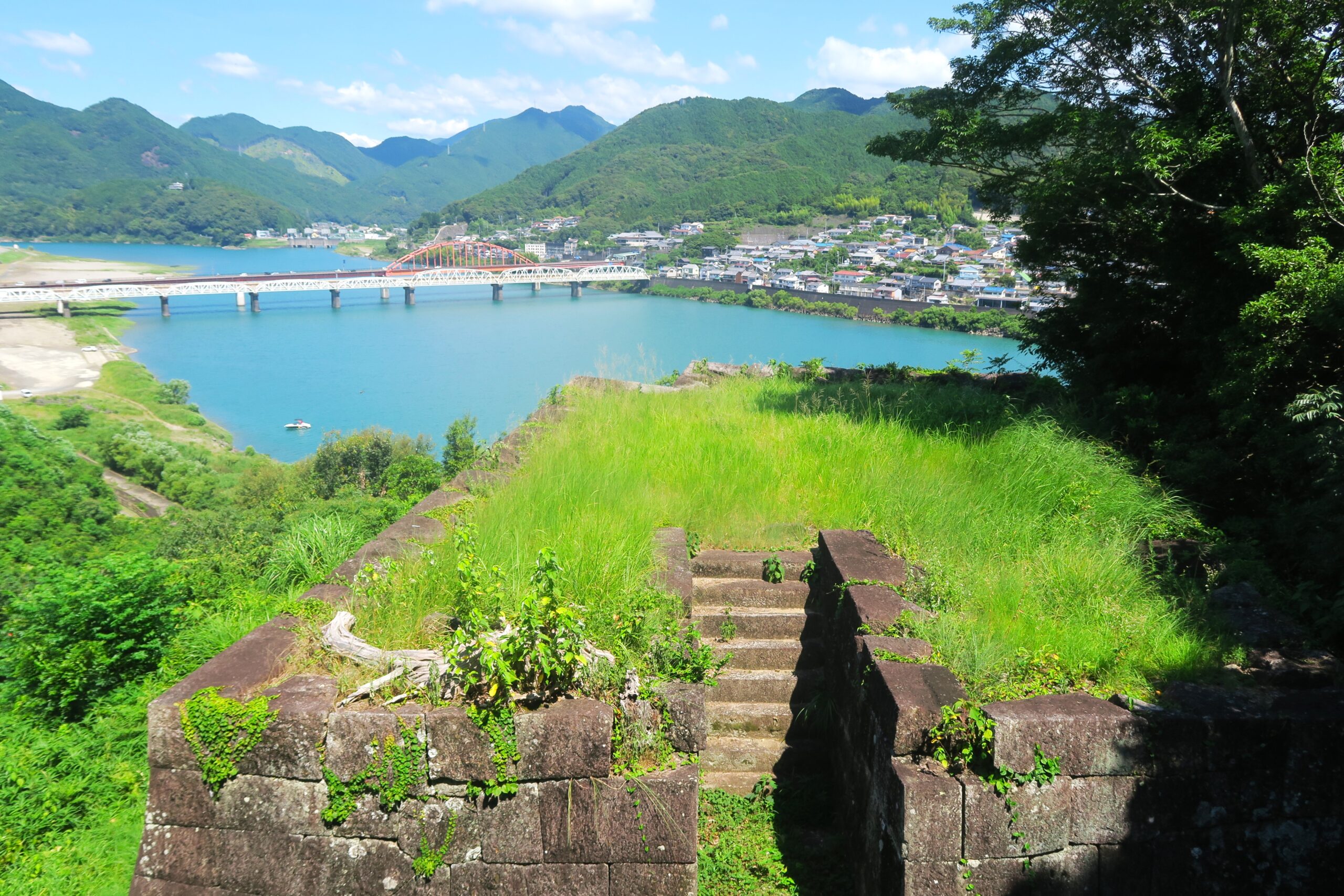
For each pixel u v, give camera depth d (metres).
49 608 5.92
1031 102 9.89
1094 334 8.70
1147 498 5.89
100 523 43.78
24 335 112.19
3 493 40.19
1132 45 8.50
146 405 82.12
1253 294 6.59
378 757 3.52
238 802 3.59
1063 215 8.86
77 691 5.77
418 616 4.24
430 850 3.55
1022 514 5.62
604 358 11.12
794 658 4.99
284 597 6.65
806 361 11.74
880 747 3.68
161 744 3.58
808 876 3.99
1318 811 3.56
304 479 49.94
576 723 3.53
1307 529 5.11
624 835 3.56
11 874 4.25
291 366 104.00
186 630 6.27
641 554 4.95
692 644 4.07
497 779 3.52
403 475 34.41
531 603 3.78
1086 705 3.57
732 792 4.55
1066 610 4.43
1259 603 4.57
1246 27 7.01
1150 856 3.47
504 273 165.75
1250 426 6.07
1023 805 3.37
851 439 7.36
